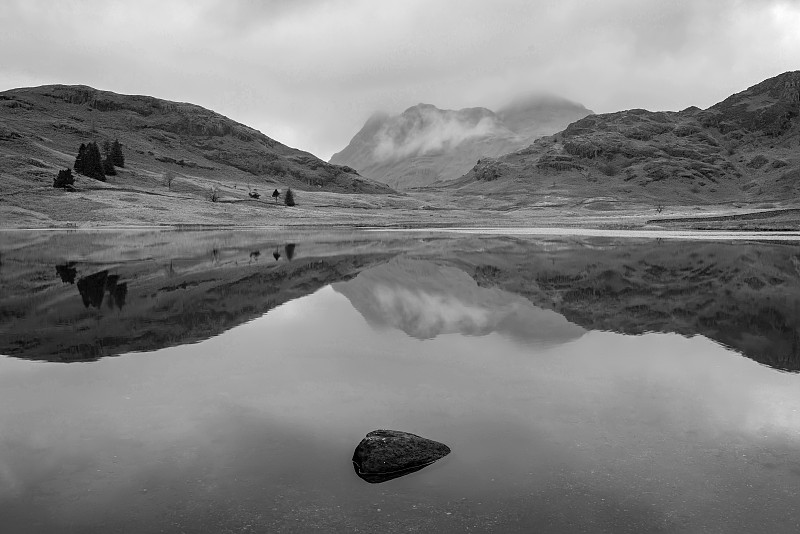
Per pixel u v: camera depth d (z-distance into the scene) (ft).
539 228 410.93
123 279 118.52
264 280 117.08
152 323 72.33
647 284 110.63
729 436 34.96
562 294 97.76
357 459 31.45
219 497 28.02
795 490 28.30
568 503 27.25
